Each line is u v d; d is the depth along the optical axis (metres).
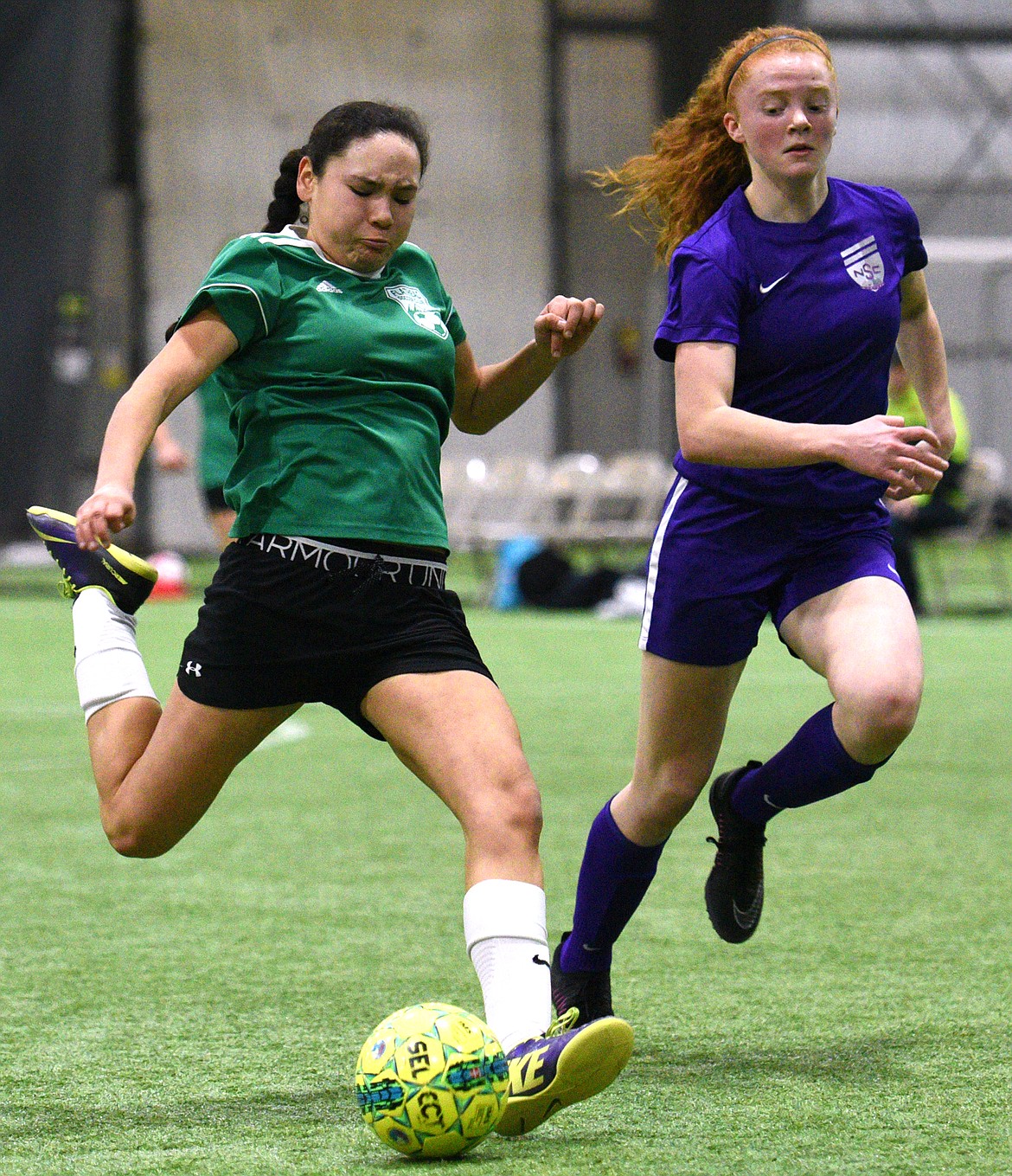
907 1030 13.16
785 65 12.42
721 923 14.08
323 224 11.88
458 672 11.35
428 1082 10.05
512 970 10.68
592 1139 10.60
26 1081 12.05
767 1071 12.12
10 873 19.48
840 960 15.45
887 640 12.23
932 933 16.45
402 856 20.50
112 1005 14.10
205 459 27.36
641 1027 13.37
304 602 11.41
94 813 23.31
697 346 12.38
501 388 13.09
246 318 11.59
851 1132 10.67
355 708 11.73
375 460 11.61
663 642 12.88
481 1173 9.93
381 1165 10.12
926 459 11.49
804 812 23.31
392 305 11.99
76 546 12.76
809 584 12.87
